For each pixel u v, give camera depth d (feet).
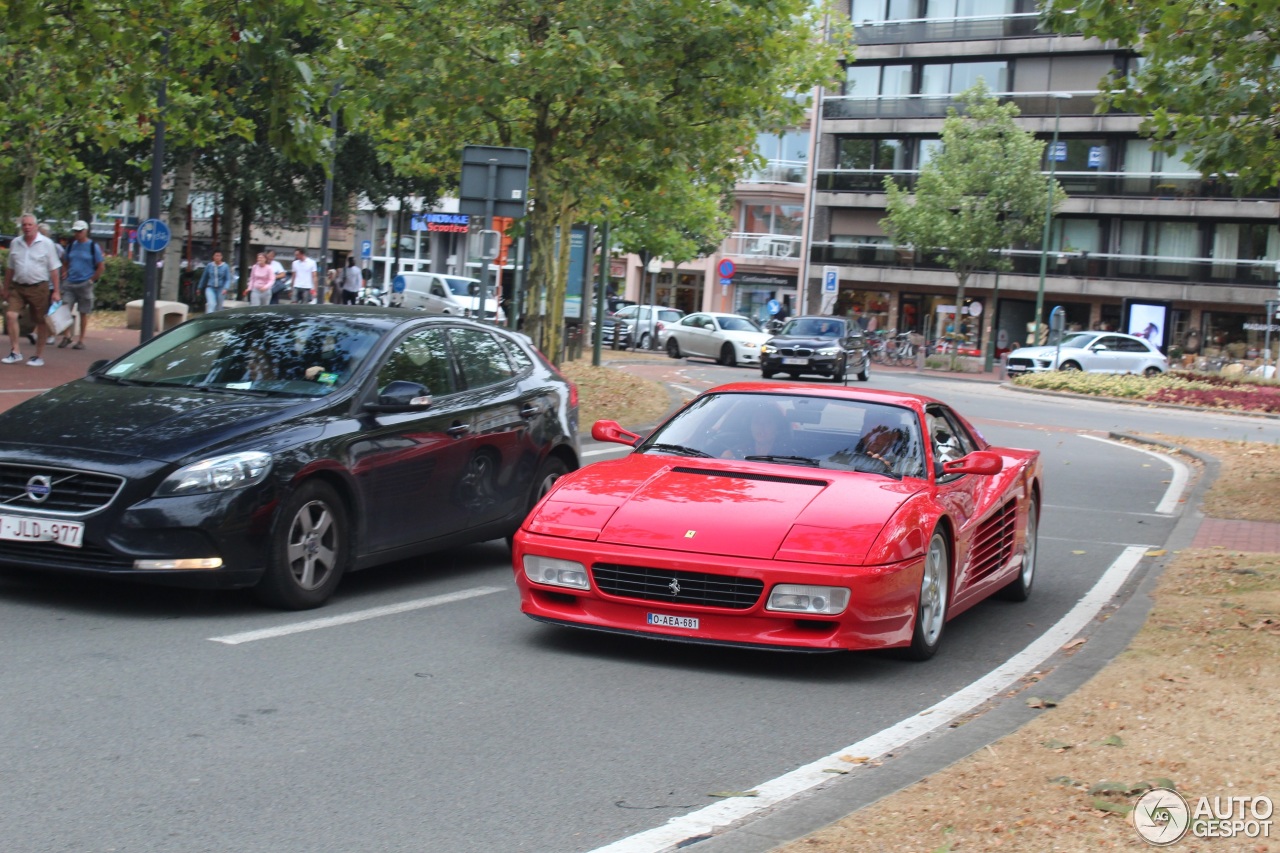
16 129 90.79
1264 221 189.16
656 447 25.79
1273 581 28.99
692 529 21.67
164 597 25.30
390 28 58.65
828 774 16.43
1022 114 200.75
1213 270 191.01
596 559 21.72
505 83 57.62
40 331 63.82
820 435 25.31
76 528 22.59
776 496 22.71
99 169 147.95
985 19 203.82
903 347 185.06
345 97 50.62
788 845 13.21
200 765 15.85
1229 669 21.01
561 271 84.33
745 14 59.31
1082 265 198.59
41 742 16.37
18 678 19.17
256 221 171.01
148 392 25.96
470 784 15.64
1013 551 28.55
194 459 23.22
